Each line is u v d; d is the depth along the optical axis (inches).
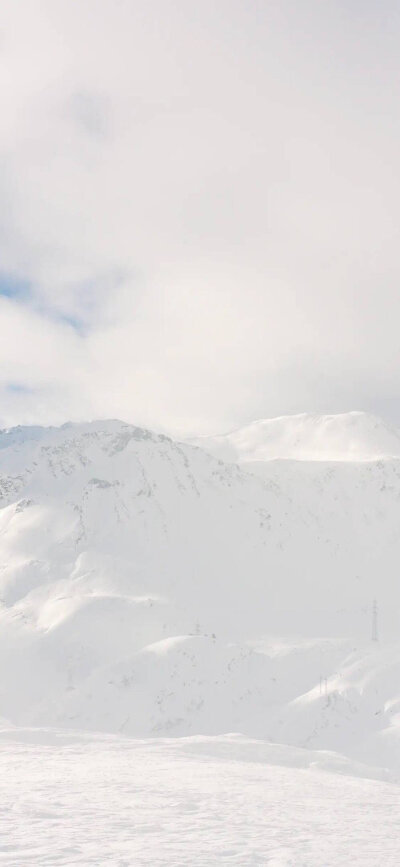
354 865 644.1
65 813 885.8
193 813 958.4
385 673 7362.2
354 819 1032.2
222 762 2327.8
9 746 2503.7
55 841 678.5
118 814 901.2
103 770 1691.7
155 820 866.8
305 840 785.6
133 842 695.7
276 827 877.2
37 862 576.1
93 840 696.4
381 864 659.4
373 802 1354.6
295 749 3380.9
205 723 7480.3
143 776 1557.6
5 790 1148.5
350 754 6003.9
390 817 1103.6
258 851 687.7
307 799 1305.4
